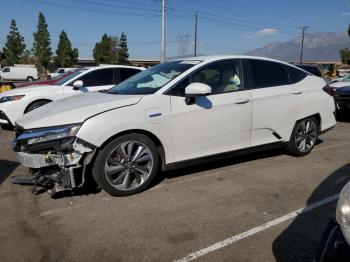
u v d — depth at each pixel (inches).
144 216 152.9
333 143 288.0
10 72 1784.0
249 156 241.4
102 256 124.2
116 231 140.6
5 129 354.0
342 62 2883.9
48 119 160.7
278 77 223.8
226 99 194.2
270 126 215.6
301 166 221.0
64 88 345.4
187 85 184.9
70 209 160.2
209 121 188.7
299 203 165.8
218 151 196.1
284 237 135.5
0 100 337.1
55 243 132.6
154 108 172.9
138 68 382.9
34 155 159.0
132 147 170.6
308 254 124.2
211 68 195.9
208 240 133.6
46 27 2682.1
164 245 130.5
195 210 158.6
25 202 168.2
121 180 170.6
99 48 2997.0
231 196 174.1
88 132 157.6
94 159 164.4
